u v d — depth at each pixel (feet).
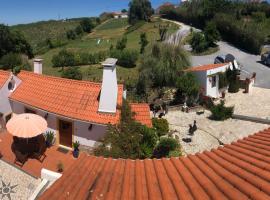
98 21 420.77
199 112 92.48
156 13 390.42
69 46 268.62
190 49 187.93
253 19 234.17
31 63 182.29
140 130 61.21
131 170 27.45
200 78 103.50
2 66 157.17
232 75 113.70
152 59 107.86
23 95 73.41
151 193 22.61
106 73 60.75
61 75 141.08
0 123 74.38
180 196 21.49
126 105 66.90
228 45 199.93
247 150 28.43
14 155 62.13
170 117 89.45
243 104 102.01
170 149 62.59
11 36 210.18
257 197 18.83
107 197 22.54
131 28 313.94
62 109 65.41
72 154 64.44
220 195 20.48
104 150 55.36
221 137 76.23
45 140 67.67
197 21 265.95
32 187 50.19
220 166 25.67
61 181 26.14
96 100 65.87
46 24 463.01
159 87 107.86
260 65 153.28
